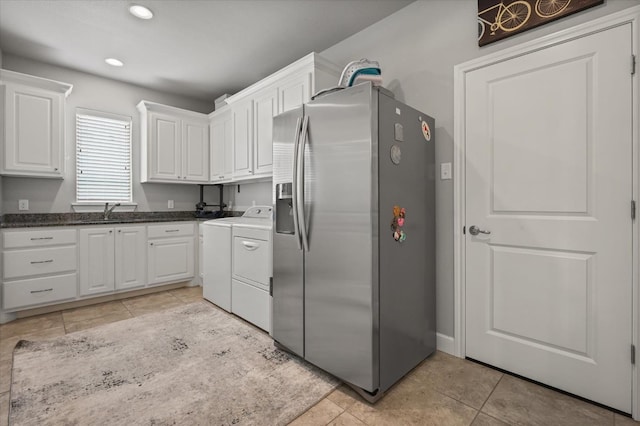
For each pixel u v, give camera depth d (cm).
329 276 179
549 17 172
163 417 149
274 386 175
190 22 263
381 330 166
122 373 188
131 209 393
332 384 178
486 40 195
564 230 171
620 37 153
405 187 185
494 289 196
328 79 271
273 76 294
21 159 294
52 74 338
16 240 277
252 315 261
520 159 185
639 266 149
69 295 304
